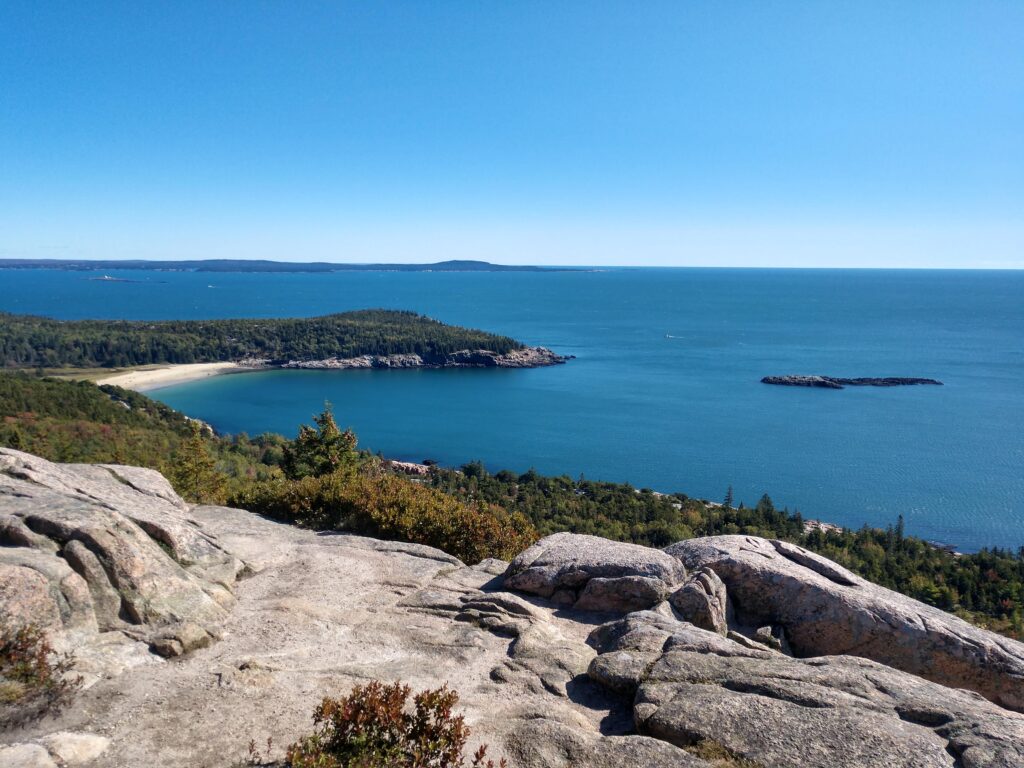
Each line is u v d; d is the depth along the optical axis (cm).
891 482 10844
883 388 18975
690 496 10306
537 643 1073
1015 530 8944
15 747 677
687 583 1284
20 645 804
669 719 799
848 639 1212
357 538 1661
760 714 791
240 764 720
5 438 5644
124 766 698
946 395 17925
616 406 17100
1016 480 10875
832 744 728
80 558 966
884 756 705
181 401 17750
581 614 1277
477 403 17775
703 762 712
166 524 1254
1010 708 1123
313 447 3047
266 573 1381
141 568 1026
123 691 837
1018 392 18300
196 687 873
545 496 7956
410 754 682
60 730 739
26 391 9088
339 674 950
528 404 17525
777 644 1204
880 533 6881
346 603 1252
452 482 8531
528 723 822
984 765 682
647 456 12494
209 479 2766
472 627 1148
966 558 6166
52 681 798
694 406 16875
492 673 985
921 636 1179
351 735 687
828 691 842
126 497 1389
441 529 1802
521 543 1919
